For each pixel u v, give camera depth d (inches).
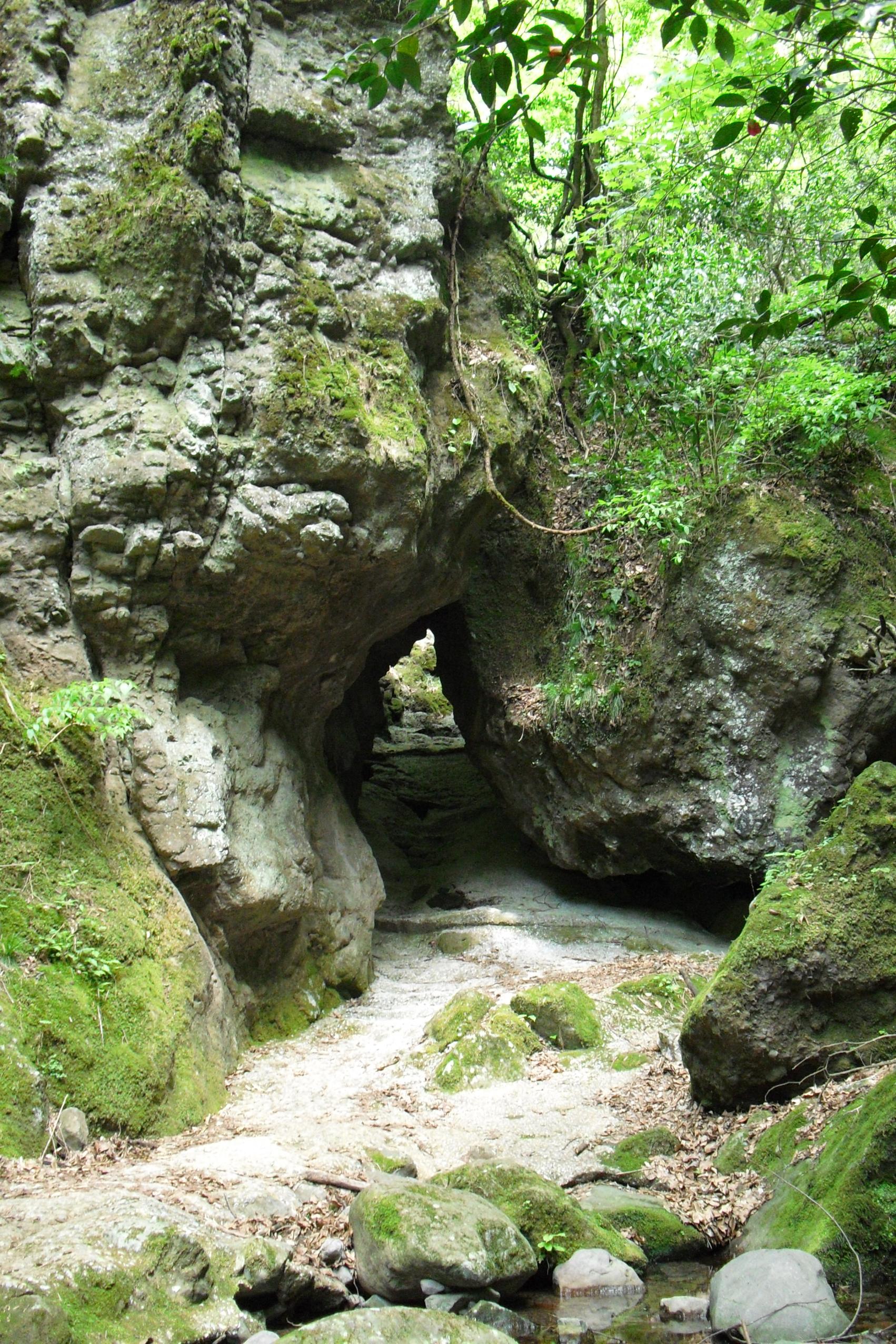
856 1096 201.5
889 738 362.0
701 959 360.8
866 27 151.9
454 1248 164.4
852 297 165.5
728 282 383.6
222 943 294.5
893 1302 163.0
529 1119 241.4
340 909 356.2
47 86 277.0
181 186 270.7
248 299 289.6
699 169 322.0
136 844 268.5
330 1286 166.9
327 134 316.5
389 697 692.7
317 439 285.7
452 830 523.8
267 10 317.4
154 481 268.1
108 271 272.4
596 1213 195.5
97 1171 188.7
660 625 386.0
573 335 452.8
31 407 277.9
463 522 360.5
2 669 255.1
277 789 327.6
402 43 146.4
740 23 151.9
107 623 277.4
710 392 393.1
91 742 262.1
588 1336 160.4
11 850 235.5
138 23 287.4
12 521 267.4
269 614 307.7
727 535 374.3
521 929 411.5
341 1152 211.9
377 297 318.3
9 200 275.1
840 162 390.9
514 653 426.6
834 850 234.8
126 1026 231.3
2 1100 193.6
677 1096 246.7
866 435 392.8
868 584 364.8
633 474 403.5
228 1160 200.8
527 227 493.4
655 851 397.4
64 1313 130.0
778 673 361.7
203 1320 144.6
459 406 351.6
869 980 220.1
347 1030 321.1
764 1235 183.8
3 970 216.4
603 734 388.5
